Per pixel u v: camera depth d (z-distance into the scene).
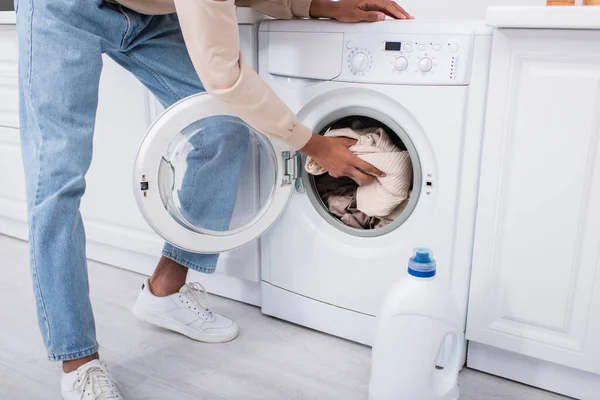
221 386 1.43
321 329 1.66
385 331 1.28
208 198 1.49
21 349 1.60
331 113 1.51
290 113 1.30
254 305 1.85
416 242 1.44
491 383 1.45
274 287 1.72
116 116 1.87
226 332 1.64
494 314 1.39
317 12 1.49
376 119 1.49
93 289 1.97
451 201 1.37
